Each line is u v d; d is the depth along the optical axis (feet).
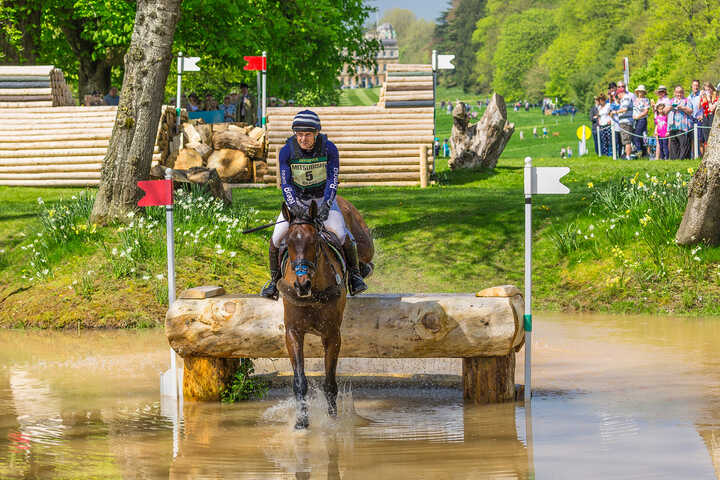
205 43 102.12
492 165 81.25
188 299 26.58
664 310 43.06
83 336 38.88
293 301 22.54
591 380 28.02
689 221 45.57
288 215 22.72
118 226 49.32
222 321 25.81
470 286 46.60
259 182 75.31
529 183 26.78
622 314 42.98
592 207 54.34
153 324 41.45
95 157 71.61
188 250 47.26
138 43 49.62
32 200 63.67
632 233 48.70
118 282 44.14
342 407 25.29
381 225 55.77
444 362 33.35
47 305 42.70
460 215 56.75
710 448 19.58
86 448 20.48
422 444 20.61
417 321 25.32
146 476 18.08
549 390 26.78
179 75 76.64
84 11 99.91
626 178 66.69
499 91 501.56
